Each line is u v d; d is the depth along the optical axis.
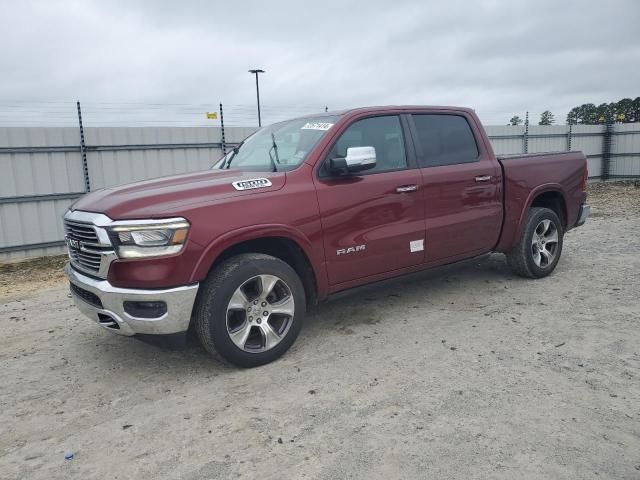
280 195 3.95
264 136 5.11
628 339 4.17
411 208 4.70
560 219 6.42
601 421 2.98
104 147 11.70
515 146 20.64
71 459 2.87
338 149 4.39
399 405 3.26
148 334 3.60
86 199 4.09
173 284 3.51
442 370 3.73
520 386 3.44
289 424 3.10
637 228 9.77
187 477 2.64
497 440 2.83
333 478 2.57
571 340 4.20
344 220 4.27
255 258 3.84
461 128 5.34
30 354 4.51
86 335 4.94
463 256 5.27
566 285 5.79
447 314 4.97
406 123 4.90
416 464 2.65
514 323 4.64
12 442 3.08
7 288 7.64
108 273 3.55
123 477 2.68
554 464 2.60
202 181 3.96
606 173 23.09
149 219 3.46
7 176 10.67
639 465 2.58
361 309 5.24
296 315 4.06
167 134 12.54
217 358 3.81
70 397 3.63
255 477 2.61
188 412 3.31
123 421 3.26
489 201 5.36
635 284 5.72
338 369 3.84
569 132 21.72
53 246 11.23
